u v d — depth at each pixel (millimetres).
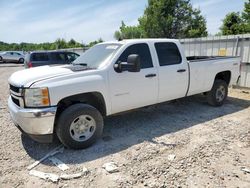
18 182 3074
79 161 3570
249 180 3059
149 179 3088
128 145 4094
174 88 5195
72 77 3846
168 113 5895
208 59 5922
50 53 11922
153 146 4039
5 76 14781
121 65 4184
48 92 3574
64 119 3742
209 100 6348
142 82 4605
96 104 4355
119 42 4719
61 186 2982
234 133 4578
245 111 6051
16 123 3834
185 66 5328
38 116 3521
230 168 3334
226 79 6707
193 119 5430
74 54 12648
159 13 20953
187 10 21484
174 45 5238
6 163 3553
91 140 4035
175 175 3168
